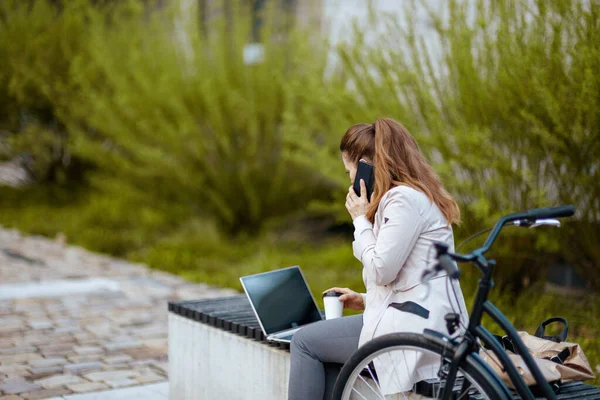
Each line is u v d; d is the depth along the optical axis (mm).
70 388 4035
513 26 4824
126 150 10320
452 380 2125
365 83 6195
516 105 4812
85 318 5766
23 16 12891
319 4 8938
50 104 12898
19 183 14289
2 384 4094
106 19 12086
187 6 9547
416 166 2531
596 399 2301
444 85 5352
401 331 2363
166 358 4676
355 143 2680
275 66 8930
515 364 2312
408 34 5785
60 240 9992
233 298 3764
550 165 4980
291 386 2635
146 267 8258
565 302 5348
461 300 2477
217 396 3281
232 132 9055
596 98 4312
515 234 5199
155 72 9281
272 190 9195
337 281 6812
